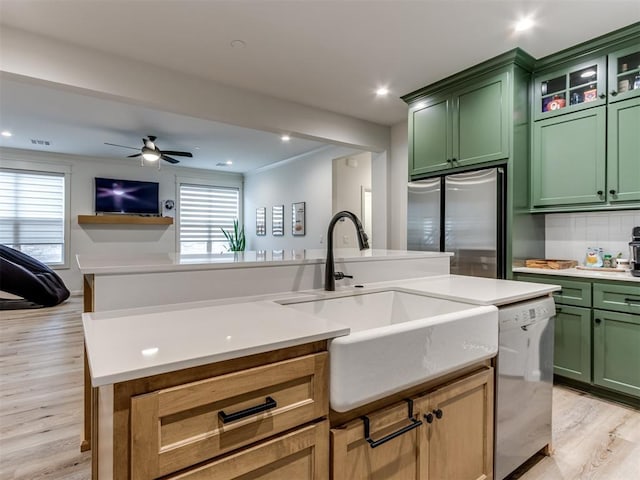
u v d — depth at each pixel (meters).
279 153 6.25
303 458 0.95
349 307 1.68
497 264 2.90
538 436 1.79
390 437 1.09
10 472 1.76
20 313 5.09
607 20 2.42
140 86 2.93
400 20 2.42
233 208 8.25
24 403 2.47
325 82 3.35
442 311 1.64
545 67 2.97
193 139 5.41
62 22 2.39
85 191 6.67
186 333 0.97
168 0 2.19
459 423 1.34
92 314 1.17
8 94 3.70
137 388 0.73
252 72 3.14
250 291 1.50
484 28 2.51
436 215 3.36
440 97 3.40
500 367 1.52
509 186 2.89
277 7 2.28
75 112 4.24
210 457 0.80
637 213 2.83
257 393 0.87
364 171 6.03
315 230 5.99
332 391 0.98
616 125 2.62
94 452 1.36
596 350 2.54
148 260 1.49
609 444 2.01
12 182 6.13
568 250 3.18
